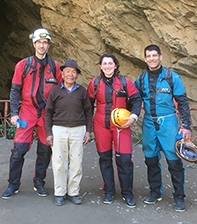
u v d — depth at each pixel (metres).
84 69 8.27
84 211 3.59
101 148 3.73
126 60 7.70
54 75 3.77
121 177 3.71
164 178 4.64
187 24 6.05
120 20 6.98
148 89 3.57
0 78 11.98
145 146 3.71
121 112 3.50
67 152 3.64
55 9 8.33
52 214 3.51
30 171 4.76
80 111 3.60
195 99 6.67
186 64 6.39
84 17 7.85
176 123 3.59
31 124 3.75
